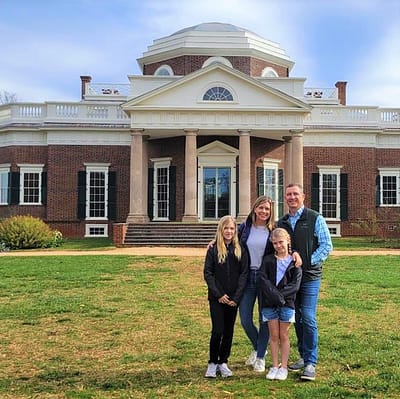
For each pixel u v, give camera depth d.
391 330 9.40
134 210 30.11
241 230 7.53
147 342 8.79
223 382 6.74
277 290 6.83
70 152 34.84
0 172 35.78
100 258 20.69
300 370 7.20
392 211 35.38
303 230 7.05
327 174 35.12
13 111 35.50
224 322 7.07
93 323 10.16
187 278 15.84
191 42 37.78
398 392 6.25
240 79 30.66
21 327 9.89
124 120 35.22
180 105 30.64
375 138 35.38
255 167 33.72
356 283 14.80
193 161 30.34
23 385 6.70
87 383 6.76
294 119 30.78
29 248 26.83
